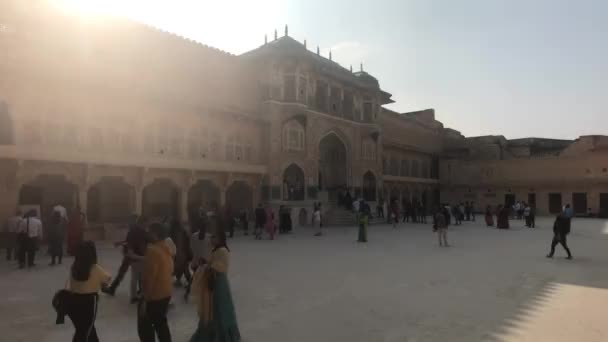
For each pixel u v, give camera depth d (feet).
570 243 57.77
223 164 70.74
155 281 15.52
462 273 35.06
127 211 63.57
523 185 137.39
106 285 15.51
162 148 64.18
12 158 46.78
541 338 19.10
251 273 34.78
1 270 35.63
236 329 15.61
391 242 57.77
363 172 103.09
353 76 102.89
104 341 18.76
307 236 65.87
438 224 54.13
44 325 20.90
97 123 56.90
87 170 53.72
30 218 37.06
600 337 19.19
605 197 123.65
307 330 20.27
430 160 148.97
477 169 147.54
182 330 20.21
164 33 67.67
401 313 23.26
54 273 34.37
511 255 45.65
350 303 25.38
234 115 73.87
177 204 66.85
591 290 28.96
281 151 82.02
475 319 22.11
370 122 105.81
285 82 83.46
